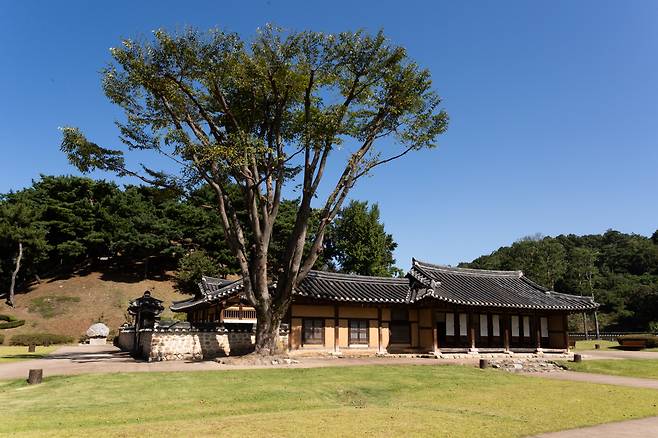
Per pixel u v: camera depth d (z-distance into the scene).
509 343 28.61
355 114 21.69
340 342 24.69
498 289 29.16
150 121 20.97
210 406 11.34
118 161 21.22
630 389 15.93
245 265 20.94
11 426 9.02
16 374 16.73
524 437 8.84
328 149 21.03
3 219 52.00
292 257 20.78
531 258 69.88
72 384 13.95
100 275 58.91
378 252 52.69
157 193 23.50
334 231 55.03
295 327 23.78
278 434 8.30
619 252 95.19
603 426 10.03
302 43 19.41
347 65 20.41
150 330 22.27
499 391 14.85
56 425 9.23
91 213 57.41
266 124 21.86
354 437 8.23
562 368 22.83
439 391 14.60
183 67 19.53
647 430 9.69
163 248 58.34
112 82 20.02
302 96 21.64
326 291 24.28
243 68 19.48
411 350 26.22
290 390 13.59
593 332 63.56
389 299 25.28
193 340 22.47
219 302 27.44
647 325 65.44
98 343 41.62
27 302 52.09
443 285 27.17
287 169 23.33
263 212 20.91
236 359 20.05
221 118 22.25
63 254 55.94
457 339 27.09
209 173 21.72
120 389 13.21
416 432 8.73
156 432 8.34
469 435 8.72
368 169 21.83
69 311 50.81
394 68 20.92
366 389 14.34
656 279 81.25
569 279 74.94
